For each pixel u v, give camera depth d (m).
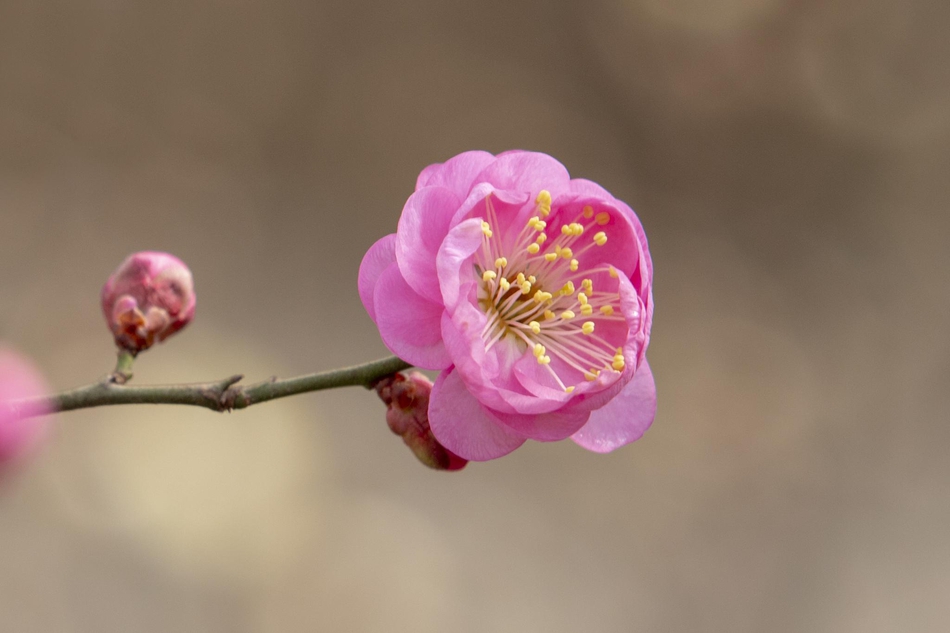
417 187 0.32
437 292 0.32
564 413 0.32
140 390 0.32
